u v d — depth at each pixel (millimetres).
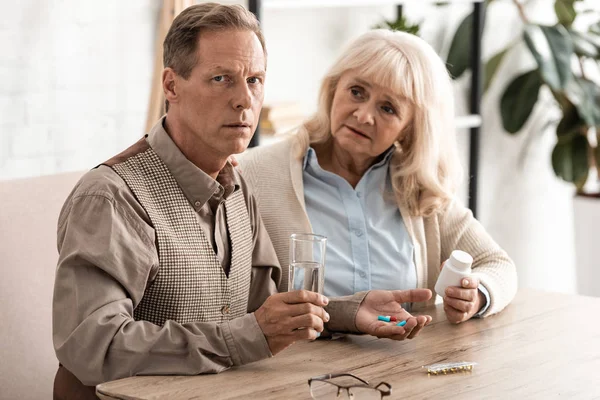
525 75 4195
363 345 1812
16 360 1967
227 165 1848
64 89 2688
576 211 4297
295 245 1639
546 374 1657
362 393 1497
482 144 4387
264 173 2211
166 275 1699
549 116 4562
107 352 1555
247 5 3094
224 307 1799
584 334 1927
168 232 1706
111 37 2785
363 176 2230
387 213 2232
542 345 1841
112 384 1515
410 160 2232
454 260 1982
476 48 3867
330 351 1762
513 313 2090
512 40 4453
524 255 4633
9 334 1960
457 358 1738
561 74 3922
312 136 2264
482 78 4035
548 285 4742
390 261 2184
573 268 4742
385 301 1894
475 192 3988
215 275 1770
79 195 1656
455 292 1967
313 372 1622
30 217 2045
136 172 1723
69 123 2713
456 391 1549
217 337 1605
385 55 2105
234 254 1838
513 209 4559
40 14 2594
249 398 1469
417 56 2150
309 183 2225
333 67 2182
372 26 3715
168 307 1714
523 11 4250
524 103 4168
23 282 1998
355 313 1865
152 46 2912
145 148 1765
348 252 2170
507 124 4199
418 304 2232
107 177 1683
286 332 1602
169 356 1574
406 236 2230
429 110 2180
